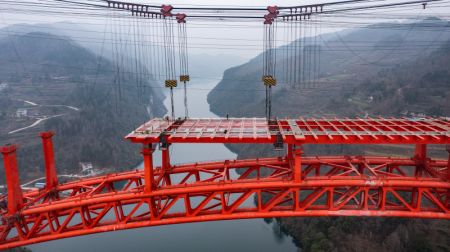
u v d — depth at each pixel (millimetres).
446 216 16812
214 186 16594
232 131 17812
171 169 19781
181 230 56844
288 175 19469
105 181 19547
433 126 18578
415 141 16766
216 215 16875
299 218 51531
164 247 51344
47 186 19562
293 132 17094
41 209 16484
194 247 51031
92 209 19266
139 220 16969
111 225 16766
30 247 52000
